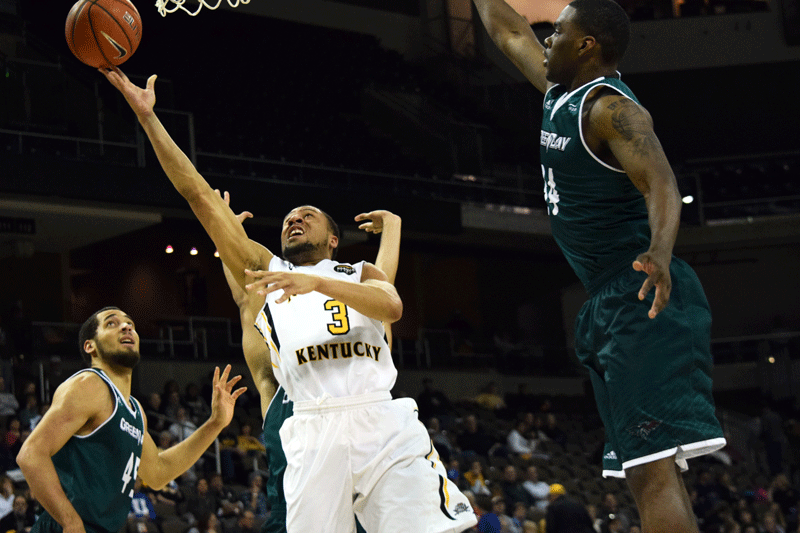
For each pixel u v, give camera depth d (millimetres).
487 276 22500
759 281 23109
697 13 22219
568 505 9023
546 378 20203
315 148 18859
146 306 19156
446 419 15344
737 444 19484
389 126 20344
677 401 2428
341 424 2865
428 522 2789
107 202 14297
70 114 14188
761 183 22219
